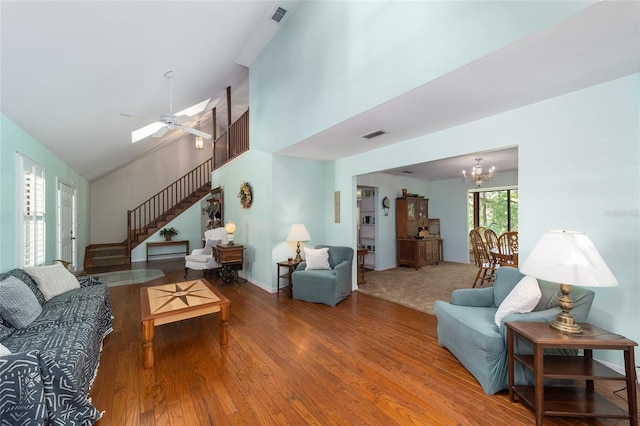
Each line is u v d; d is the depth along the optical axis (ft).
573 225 7.67
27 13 5.71
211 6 9.22
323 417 5.76
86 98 10.36
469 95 7.90
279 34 13.79
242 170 18.98
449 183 25.03
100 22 6.98
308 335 9.69
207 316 11.60
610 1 4.48
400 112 9.13
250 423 5.60
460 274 19.51
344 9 9.77
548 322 6.18
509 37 5.64
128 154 22.13
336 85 10.19
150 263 24.38
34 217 11.32
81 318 7.51
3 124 9.07
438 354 8.34
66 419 5.11
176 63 11.32
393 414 5.84
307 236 14.84
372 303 13.24
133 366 7.73
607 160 7.13
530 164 8.52
